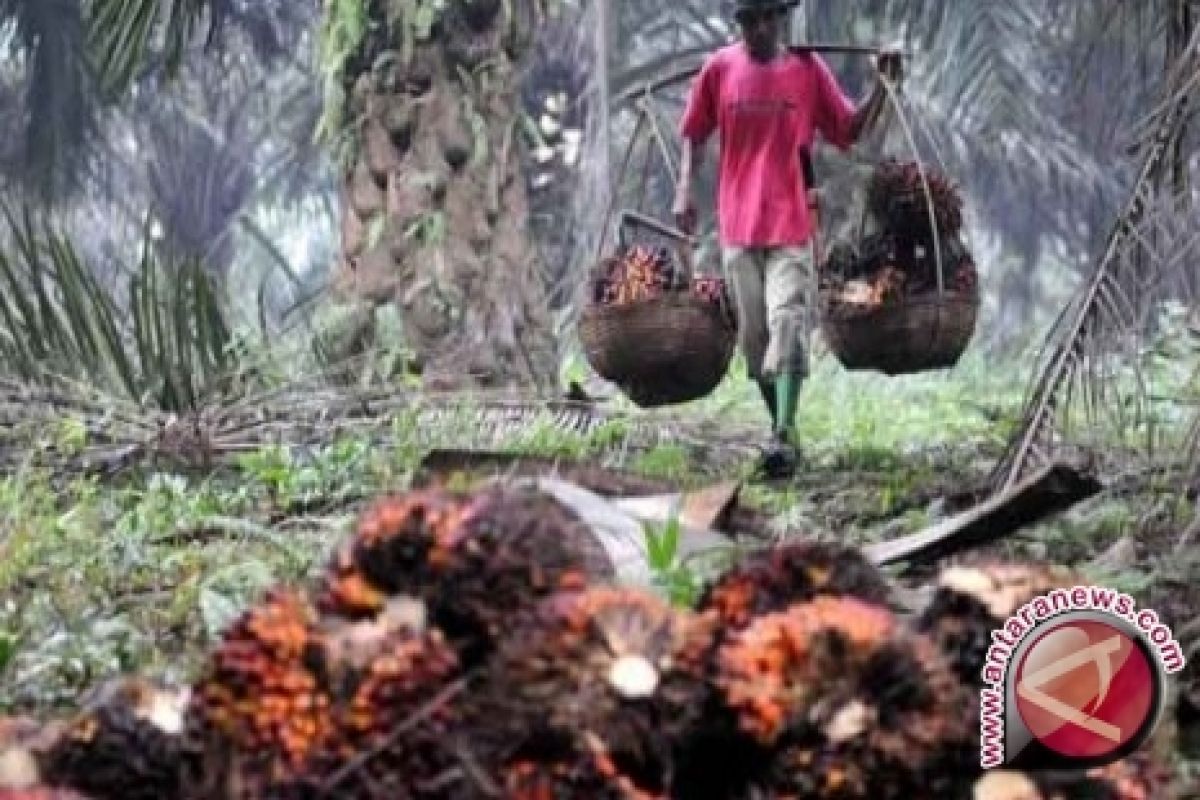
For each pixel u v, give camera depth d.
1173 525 7.32
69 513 8.55
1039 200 31.16
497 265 14.28
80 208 33.19
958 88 27.39
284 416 11.41
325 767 3.61
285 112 33.41
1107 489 7.88
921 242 10.63
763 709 3.59
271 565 7.36
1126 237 8.29
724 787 3.67
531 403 11.79
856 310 10.62
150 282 12.00
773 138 10.95
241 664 3.69
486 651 3.85
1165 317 9.84
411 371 13.99
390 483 9.22
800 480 10.37
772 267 10.88
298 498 9.07
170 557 7.49
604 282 10.99
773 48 11.01
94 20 14.59
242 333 12.17
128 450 10.48
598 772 3.56
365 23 14.17
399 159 14.21
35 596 6.85
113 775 3.82
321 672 3.69
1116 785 4.02
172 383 11.60
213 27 16.72
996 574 4.13
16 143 29.72
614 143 26.86
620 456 10.73
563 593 3.81
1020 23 27.09
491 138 14.31
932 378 19.50
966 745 3.82
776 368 10.74
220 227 34.78
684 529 6.13
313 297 15.19
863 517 8.79
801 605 3.84
